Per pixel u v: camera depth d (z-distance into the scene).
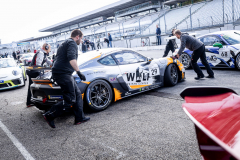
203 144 0.87
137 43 21.28
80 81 3.03
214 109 0.80
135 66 3.82
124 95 3.64
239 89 3.57
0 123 3.30
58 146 2.26
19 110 4.01
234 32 5.93
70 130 2.69
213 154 0.81
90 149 2.10
